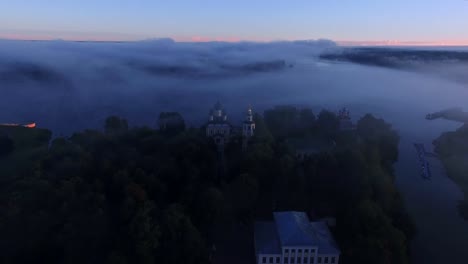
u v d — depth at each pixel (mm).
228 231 92312
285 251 77500
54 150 106562
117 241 75938
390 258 74375
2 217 72875
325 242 79188
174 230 77938
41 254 74625
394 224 90562
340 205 97250
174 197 96188
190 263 75938
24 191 80375
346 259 80062
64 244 73125
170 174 100062
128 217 79250
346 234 85562
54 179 88562
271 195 102750
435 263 84875
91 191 84500
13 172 99625
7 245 71250
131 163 100875
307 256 77875
